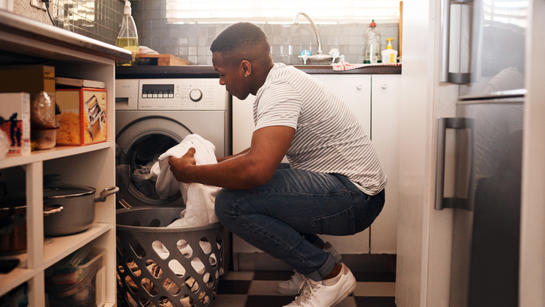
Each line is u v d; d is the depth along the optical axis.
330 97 1.59
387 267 2.26
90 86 1.42
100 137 1.46
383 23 2.88
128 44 2.39
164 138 2.28
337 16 2.89
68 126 1.35
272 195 1.50
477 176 1.21
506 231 1.06
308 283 1.60
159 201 2.10
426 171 1.38
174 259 1.61
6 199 1.27
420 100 1.46
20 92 1.18
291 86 1.46
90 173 1.54
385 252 2.22
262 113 1.43
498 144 1.09
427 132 1.37
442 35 1.29
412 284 1.54
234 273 2.22
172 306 1.64
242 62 1.54
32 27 1.04
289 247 1.53
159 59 2.29
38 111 1.21
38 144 1.22
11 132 1.08
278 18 2.91
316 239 1.80
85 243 1.37
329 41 2.90
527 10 0.94
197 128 2.12
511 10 1.03
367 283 2.10
